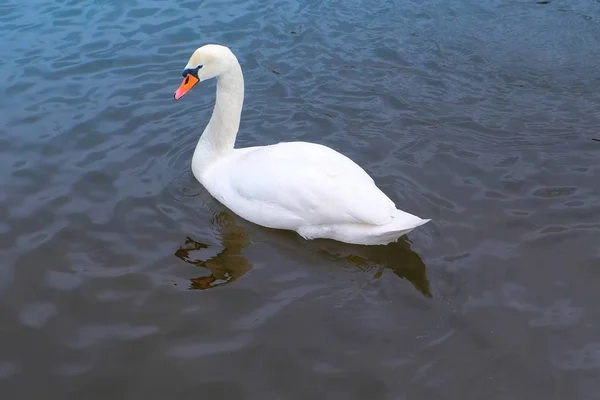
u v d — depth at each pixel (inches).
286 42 154.6
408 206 115.6
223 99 117.1
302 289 104.1
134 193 118.3
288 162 109.4
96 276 105.7
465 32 158.1
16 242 110.3
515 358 96.3
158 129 132.0
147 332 99.4
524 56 151.3
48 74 145.3
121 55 150.7
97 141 128.7
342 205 106.3
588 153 125.1
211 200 117.2
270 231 112.0
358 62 149.1
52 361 96.7
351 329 99.3
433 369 95.3
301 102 138.8
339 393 93.7
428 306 101.6
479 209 115.0
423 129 132.0
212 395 93.7
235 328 99.7
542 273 105.3
